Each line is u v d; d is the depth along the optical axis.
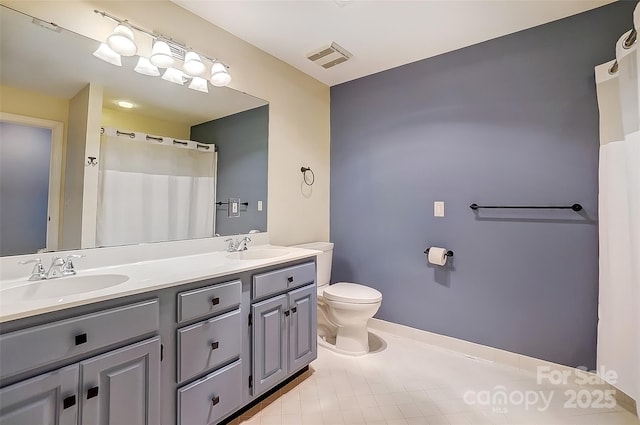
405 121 2.52
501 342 2.10
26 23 1.29
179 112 1.83
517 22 1.94
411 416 1.54
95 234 1.48
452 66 2.30
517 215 2.05
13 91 1.26
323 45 2.22
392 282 2.59
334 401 1.66
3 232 1.22
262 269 1.62
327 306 2.30
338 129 2.93
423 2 1.75
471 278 2.22
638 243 1.38
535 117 1.98
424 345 2.37
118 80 1.57
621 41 1.47
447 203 2.32
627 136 1.46
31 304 0.91
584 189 1.83
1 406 0.83
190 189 1.88
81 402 0.97
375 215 2.69
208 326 1.34
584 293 1.83
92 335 1.00
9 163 1.25
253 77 2.22
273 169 2.38
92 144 1.49
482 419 1.52
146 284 1.14
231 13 1.86
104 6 1.49
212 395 1.35
